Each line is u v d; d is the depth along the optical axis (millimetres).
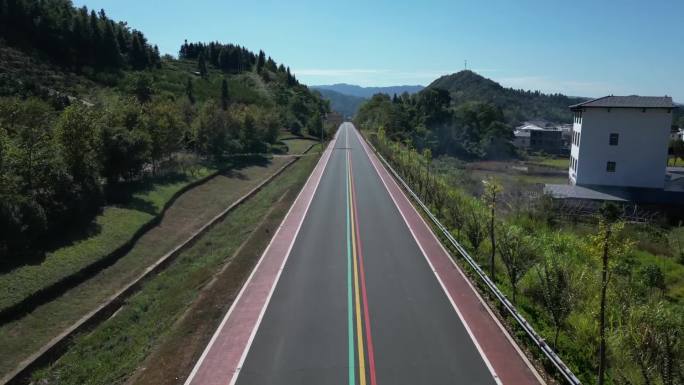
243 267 20688
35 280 19188
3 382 13898
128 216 28672
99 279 21422
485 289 18047
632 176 42719
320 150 68875
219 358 13297
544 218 29172
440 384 12047
